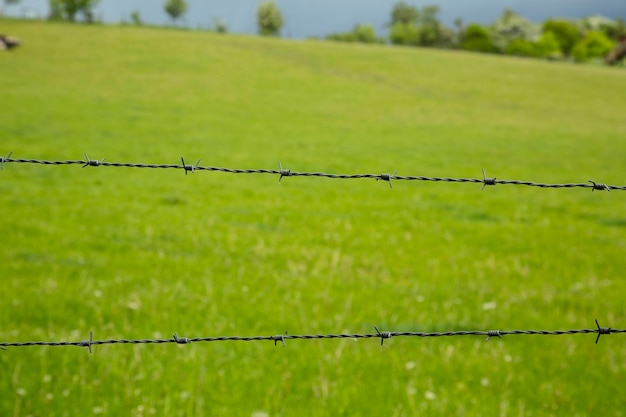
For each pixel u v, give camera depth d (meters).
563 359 9.19
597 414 7.53
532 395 7.84
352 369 8.18
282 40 108.00
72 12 116.62
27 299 10.30
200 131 39.72
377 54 93.81
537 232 19.89
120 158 30.28
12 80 53.16
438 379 8.14
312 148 36.75
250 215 20.39
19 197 20.91
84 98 48.06
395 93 64.62
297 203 23.12
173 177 27.00
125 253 14.39
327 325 9.98
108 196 22.14
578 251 17.47
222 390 7.30
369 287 12.47
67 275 12.16
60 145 32.12
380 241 17.38
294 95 58.69
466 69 86.38
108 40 82.62
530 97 68.25
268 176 28.81
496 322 10.77
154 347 8.45
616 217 23.33
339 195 25.33
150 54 74.38
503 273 14.41
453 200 25.52
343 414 6.98
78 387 7.14
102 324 9.42
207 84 60.22
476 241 18.27
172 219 18.86
